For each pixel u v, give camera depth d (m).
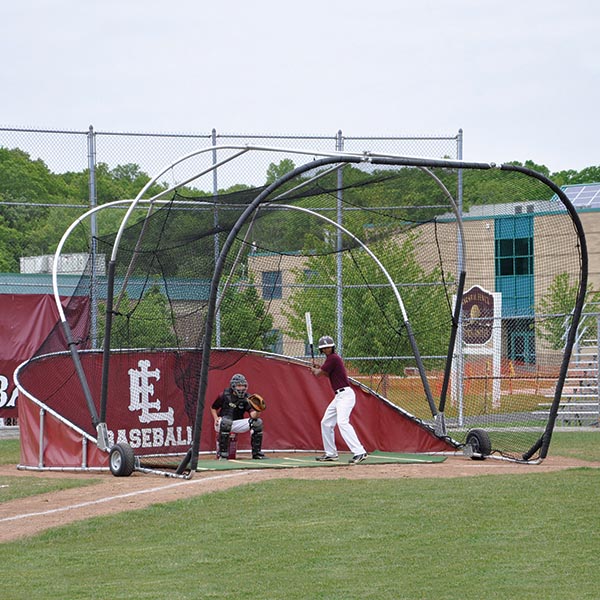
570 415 87.56
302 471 48.53
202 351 48.81
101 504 38.69
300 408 61.22
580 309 53.50
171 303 55.38
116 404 54.88
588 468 48.22
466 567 27.33
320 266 75.50
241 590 25.28
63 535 32.62
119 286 59.78
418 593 24.62
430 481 43.75
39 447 52.97
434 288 75.56
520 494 39.44
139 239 55.75
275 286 72.31
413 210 61.16
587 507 36.31
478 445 54.75
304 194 54.22
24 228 81.50
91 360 54.66
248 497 39.41
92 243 59.88
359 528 33.03
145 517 35.47
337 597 24.41
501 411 81.75
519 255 63.53
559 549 29.42
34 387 53.78
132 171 83.81
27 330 73.69
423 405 80.56
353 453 53.59
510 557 28.48
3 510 38.06
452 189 64.00
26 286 75.25
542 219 59.66
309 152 51.12
